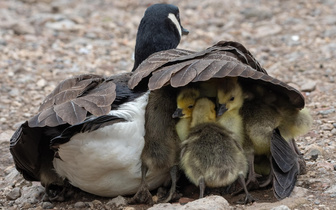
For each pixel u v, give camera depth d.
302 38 22.03
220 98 10.33
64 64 20.20
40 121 8.77
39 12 25.80
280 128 10.95
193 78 9.09
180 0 27.81
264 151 10.69
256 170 11.30
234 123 10.50
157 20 13.74
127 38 23.16
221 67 9.23
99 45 22.22
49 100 9.78
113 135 9.50
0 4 26.73
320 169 11.38
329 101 15.78
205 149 9.96
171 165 10.38
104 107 9.07
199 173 9.98
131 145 9.81
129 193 10.82
